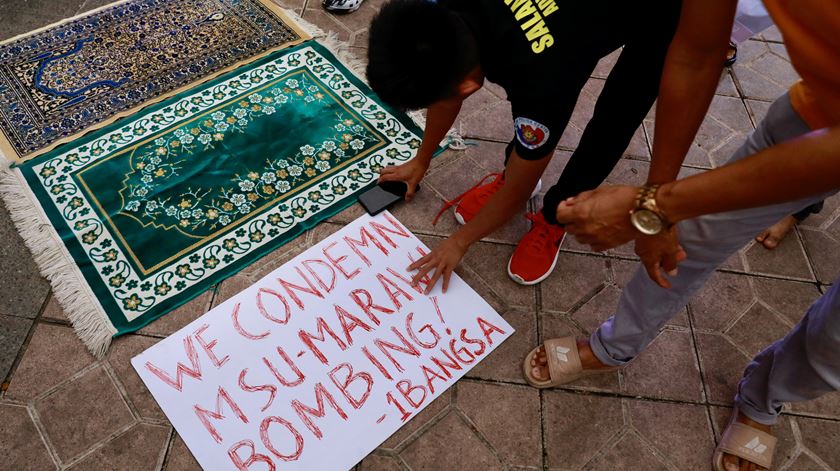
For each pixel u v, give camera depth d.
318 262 1.58
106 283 1.50
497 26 1.00
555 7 0.99
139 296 1.48
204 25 2.17
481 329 1.49
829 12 0.58
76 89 1.93
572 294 1.59
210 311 1.46
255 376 1.37
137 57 2.04
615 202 0.79
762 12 2.00
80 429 1.28
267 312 1.47
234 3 2.26
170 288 1.50
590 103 2.09
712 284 1.65
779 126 0.94
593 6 0.99
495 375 1.43
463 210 1.68
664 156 0.91
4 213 1.63
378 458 1.29
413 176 1.71
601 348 1.33
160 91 1.95
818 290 1.66
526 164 1.17
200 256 1.57
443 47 0.93
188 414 1.31
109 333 1.41
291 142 1.86
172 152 1.80
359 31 2.24
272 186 1.74
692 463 1.34
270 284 1.52
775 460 1.34
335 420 1.32
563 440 1.35
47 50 2.03
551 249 1.59
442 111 1.43
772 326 1.58
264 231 1.64
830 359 0.97
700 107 0.87
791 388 1.15
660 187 0.75
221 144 1.83
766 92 2.21
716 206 0.69
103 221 1.62
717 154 2.00
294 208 1.70
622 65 1.23
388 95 0.98
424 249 1.63
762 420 1.30
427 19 0.94
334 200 1.73
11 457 1.24
